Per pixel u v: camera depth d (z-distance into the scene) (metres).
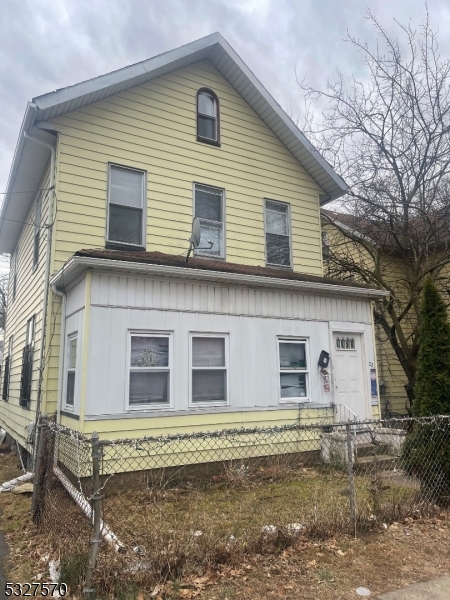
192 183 10.20
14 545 4.80
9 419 12.88
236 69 10.85
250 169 11.15
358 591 3.55
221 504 6.02
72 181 8.74
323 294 9.76
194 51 10.13
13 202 11.70
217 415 7.99
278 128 11.54
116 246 9.00
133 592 3.34
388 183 12.66
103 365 7.05
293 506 5.74
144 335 7.54
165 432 7.41
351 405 9.74
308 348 9.38
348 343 10.09
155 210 9.59
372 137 12.55
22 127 8.69
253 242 10.88
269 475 7.69
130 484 6.91
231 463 7.67
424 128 12.03
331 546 4.34
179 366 7.77
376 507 5.06
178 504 6.04
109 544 3.86
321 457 8.86
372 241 13.41
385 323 13.36
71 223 8.62
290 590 3.55
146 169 9.63
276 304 9.09
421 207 12.18
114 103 9.46
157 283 7.77
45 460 5.41
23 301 11.86
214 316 8.28
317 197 12.27
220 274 8.09
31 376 9.37
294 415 8.88
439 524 5.05
